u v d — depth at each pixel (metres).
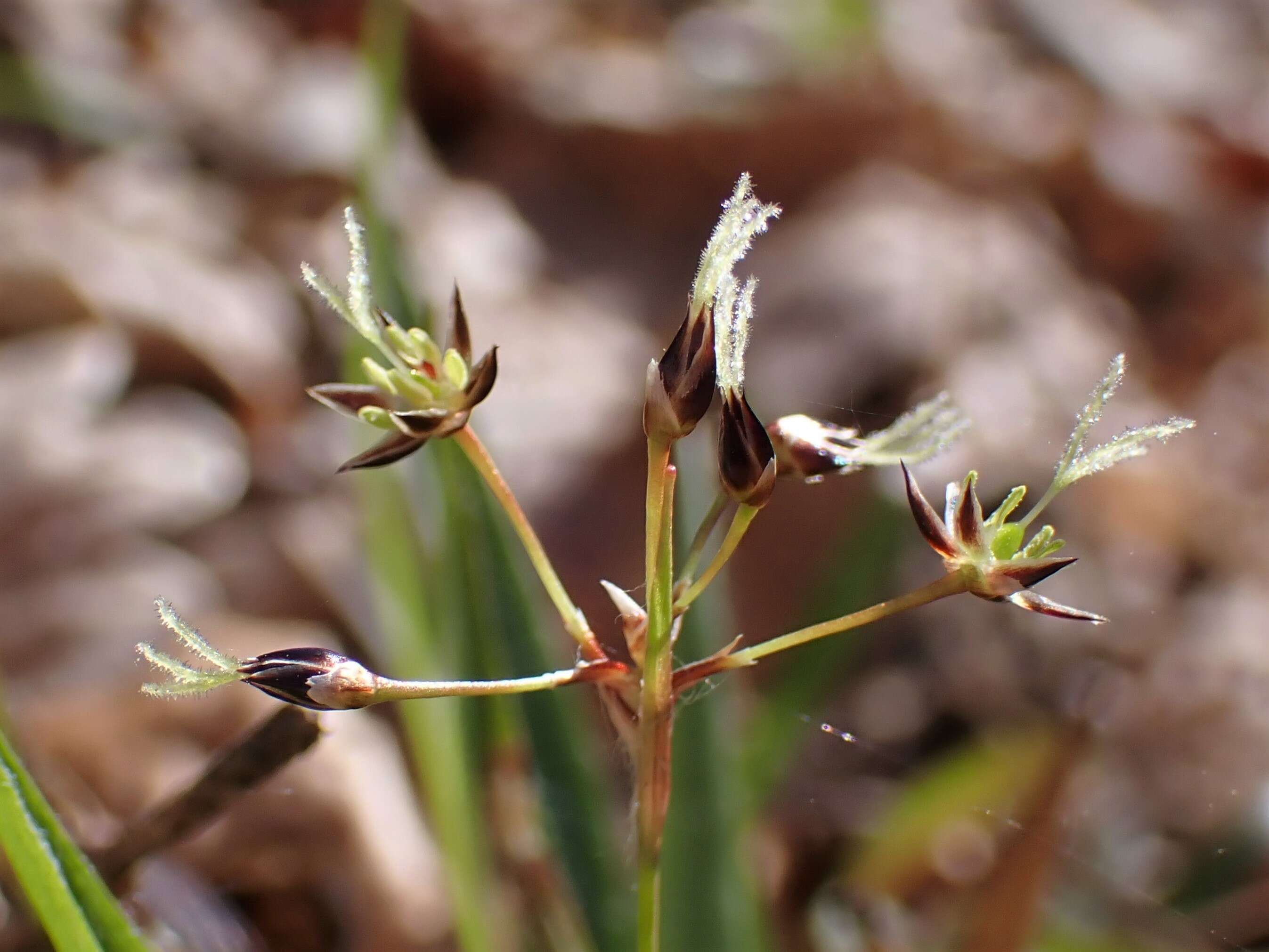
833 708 0.18
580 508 0.20
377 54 0.13
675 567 0.13
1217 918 0.15
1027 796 0.13
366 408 0.10
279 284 0.26
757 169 0.32
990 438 0.22
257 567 0.19
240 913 0.13
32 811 0.10
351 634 0.18
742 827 0.12
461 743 0.13
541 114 0.33
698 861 0.12
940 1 0.41
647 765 0.10
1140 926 0.13
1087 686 0.13
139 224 0.26
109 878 0.11
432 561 0.13
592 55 0.36
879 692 0.19
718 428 0.09
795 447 0.10
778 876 0.15
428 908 0.13
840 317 0.23
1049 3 0.43
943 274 0.26
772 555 0.18
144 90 0.30
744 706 0.17
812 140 0.32
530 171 0.32
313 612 0.18
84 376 0.21
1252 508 0.24
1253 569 0.23
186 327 0.23
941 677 0.19
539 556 0.10
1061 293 0.28
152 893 0.13
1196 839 0.17
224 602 0.18
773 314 0.24
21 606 0.18
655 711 0.10
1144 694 0.19
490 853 0.13
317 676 0.09
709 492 0.13
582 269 0.30
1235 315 0.32
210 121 0.30
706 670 0.10
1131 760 0.18
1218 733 0.18
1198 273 0.33
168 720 0.14
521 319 0.27
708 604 0.13
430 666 0.13
